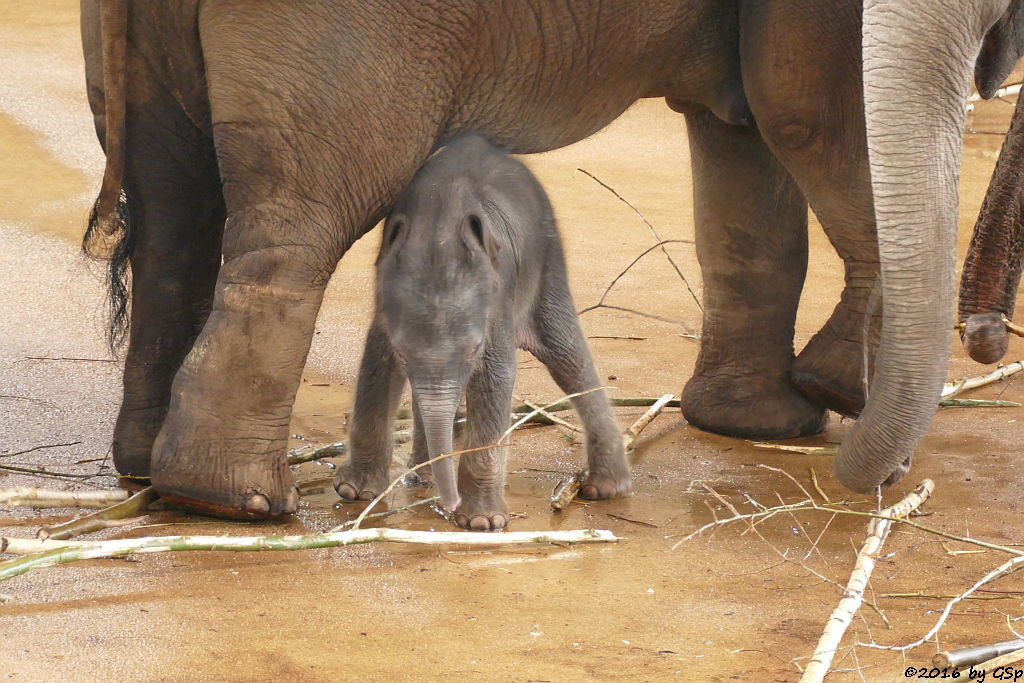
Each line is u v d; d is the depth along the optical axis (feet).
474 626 20.04
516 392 34.12
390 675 18.28
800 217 30.40
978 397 34.30
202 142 25.81
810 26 25.39
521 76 25.11
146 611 20.22
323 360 37.27
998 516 25.39
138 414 26.50
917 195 20.15
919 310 20.35
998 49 26.58
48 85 76.69
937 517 25.32
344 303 43.80
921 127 20.17
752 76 26.48
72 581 21.30
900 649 18.39
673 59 26.94
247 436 23.84
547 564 22.68
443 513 25.02
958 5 20.24
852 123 26.20
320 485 26.71
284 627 19.79
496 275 22.81
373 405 25.32
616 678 18.34
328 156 23.26
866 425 21.35
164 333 26.50
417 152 24.36
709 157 30.14
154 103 25.07
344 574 22.00
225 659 18.60
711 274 31.01
